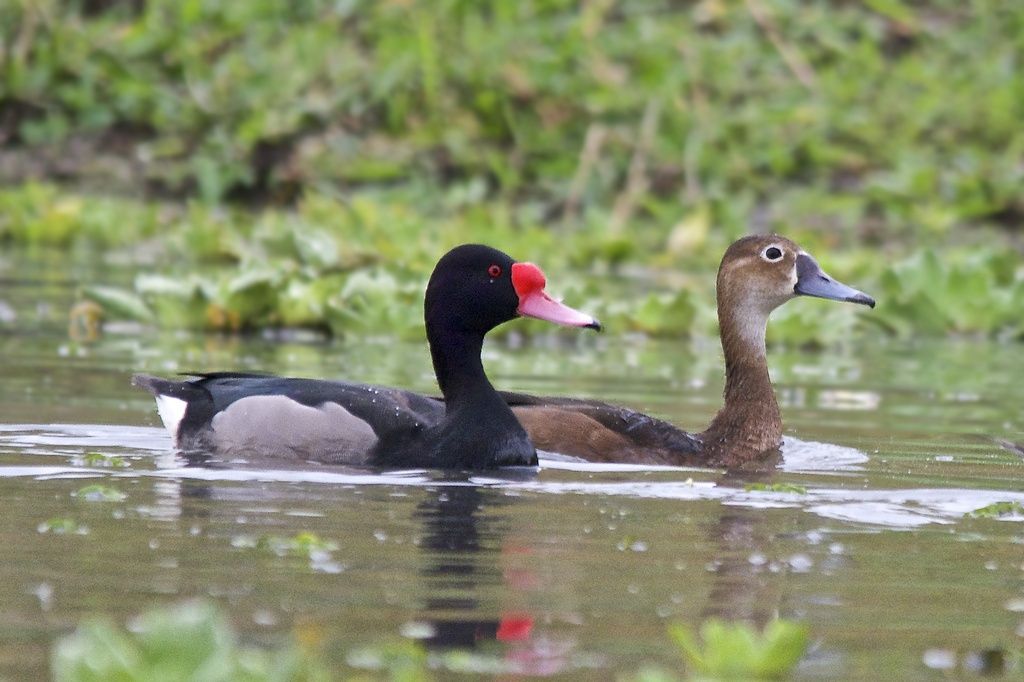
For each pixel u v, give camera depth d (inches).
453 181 1099.3
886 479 428.5
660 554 334.3
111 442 447.8
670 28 1196.5
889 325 794.2
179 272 827.4
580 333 738.2
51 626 273.9
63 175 1116.5
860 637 282.7
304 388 446.0
